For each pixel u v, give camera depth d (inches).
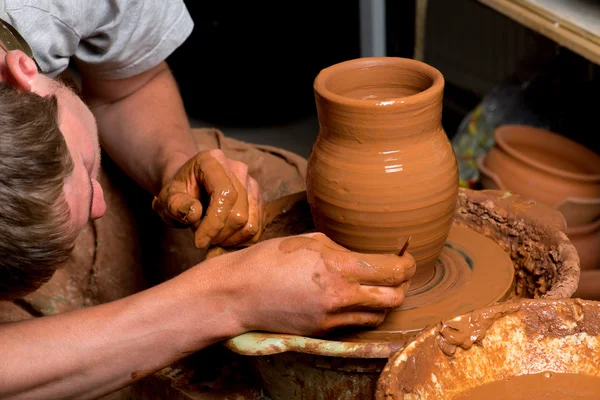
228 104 141.6
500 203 57.7
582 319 39.1
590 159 91.8
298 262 42.9
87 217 43.2
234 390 53.5
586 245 87.7
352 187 47.0
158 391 56.4
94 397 46.3
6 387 43.3
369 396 45.4
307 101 143.5
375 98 51.4
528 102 107.6
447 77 133.6
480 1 92.5
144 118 64.8
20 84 41.0
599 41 77.4
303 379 46.7
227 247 51.7
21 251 37.6
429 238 48.5
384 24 124.0
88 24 57.7
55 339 44.2
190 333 44.7
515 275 55.6
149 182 63.5
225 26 132.1
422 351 37.3
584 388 38.0
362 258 42.7
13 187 36.2
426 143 47.1
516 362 39.3
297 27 132.2
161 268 73.1
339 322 43.3
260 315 43.7
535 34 113.0
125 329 44.4
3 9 51.4
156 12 60.8
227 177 50.7
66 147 39.1
